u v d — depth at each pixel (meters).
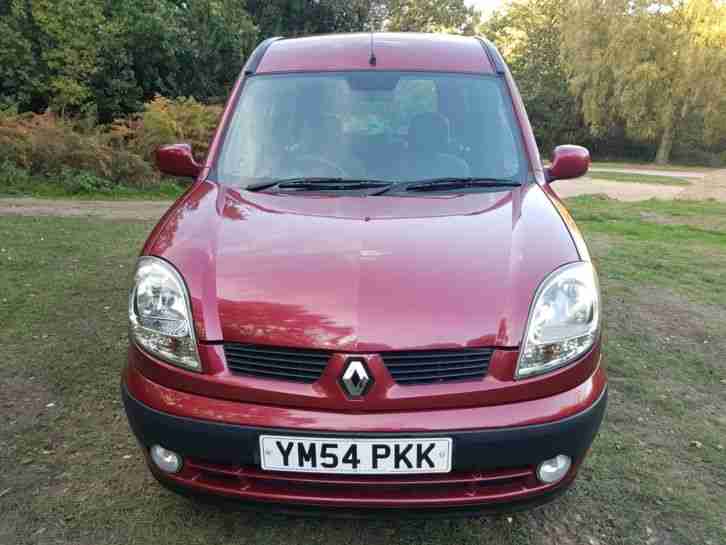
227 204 2.69
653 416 3.37
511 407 2.07
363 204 2.68
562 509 2.58
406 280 2.17
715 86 29.75
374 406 2.02
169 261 2.32
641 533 2.45
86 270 5.70
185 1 18.42
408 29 35.00
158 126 13.17
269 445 2.04
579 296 2.23
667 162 35.03
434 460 2.03
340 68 3.34
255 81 3.34
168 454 2.19
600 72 32.72
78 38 15.10
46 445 2.94
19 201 9.80
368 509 2.07
